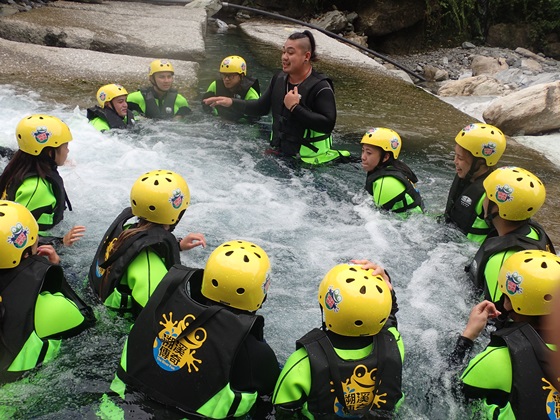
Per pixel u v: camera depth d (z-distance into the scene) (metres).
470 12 19.81
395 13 18.25
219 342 2.83
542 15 19.61
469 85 13.53
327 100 6.46
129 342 3.02
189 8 14.41
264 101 7.04
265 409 3.01
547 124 8.70
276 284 4.30
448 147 7.55
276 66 11.09
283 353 3.58
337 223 5.29
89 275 3.82
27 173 4.31
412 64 17.77
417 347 3.71
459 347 3.45
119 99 6.78
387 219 5.34
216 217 5.20
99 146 6.34
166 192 3.57
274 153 6.73
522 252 3.24
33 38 10.05
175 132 7.11
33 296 3.08
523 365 2.80
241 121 7.72
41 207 4.35
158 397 2.91
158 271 3.50
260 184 5.96
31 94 7.57
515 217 4.06
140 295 3.45
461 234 5.11
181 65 9.46
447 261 4.72
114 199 5.29
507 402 2.88
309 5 18.09
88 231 4.71
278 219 5.28
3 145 5.98
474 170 4.91
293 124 6.54
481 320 3.41
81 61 9.05
